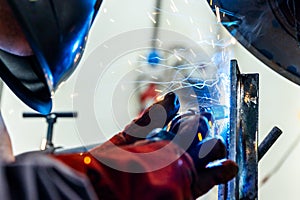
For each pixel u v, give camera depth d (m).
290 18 1.10
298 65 1.17
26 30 0.66
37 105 0.84
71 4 0.73
